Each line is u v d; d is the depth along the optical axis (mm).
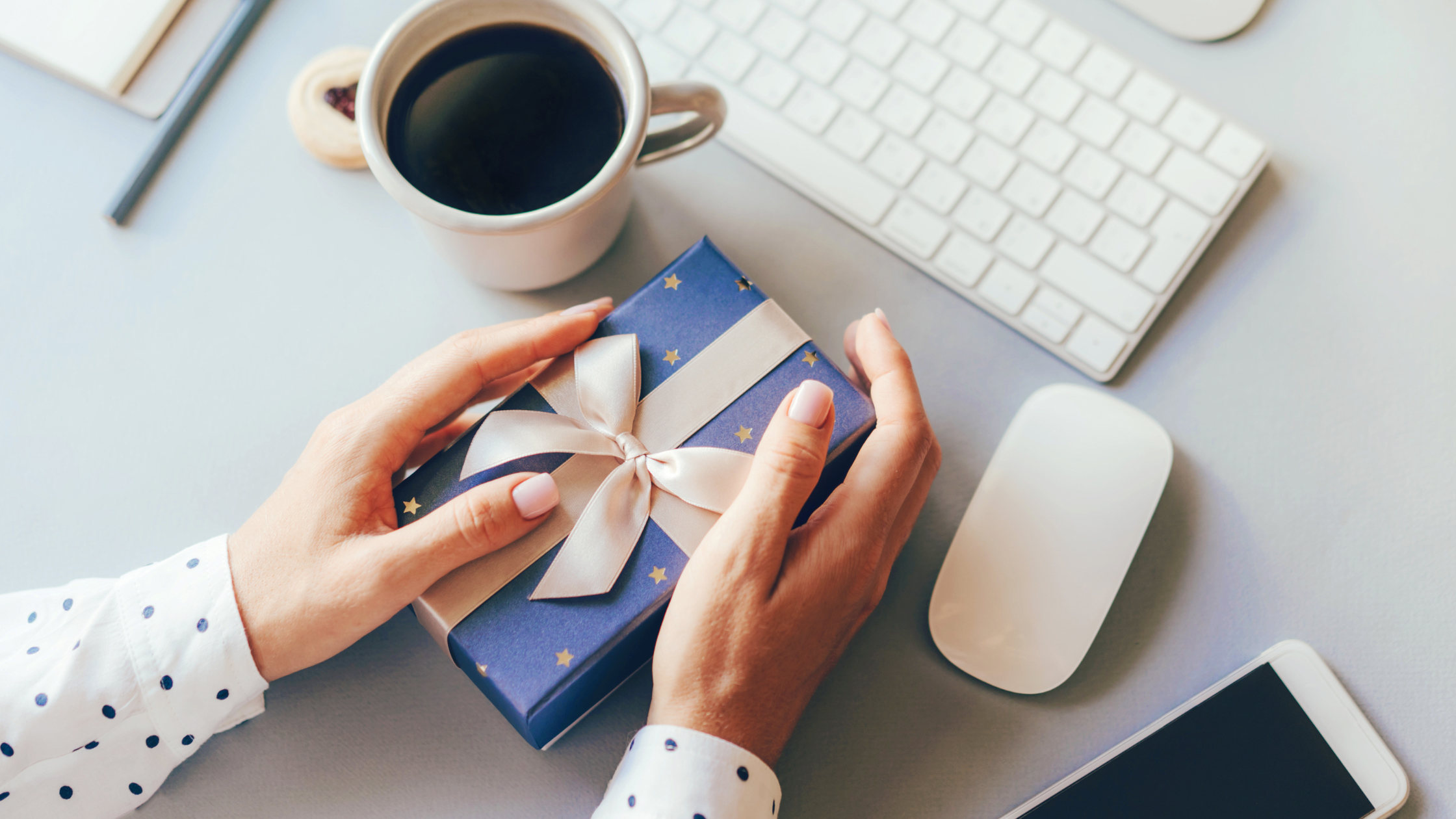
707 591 436
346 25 651
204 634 473
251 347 604
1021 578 551
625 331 499
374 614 463
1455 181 630
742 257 625
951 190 610
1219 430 605
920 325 619
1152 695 564
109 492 579
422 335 610
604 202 481
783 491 436
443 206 436
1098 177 609
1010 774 550
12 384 592
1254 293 620
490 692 466
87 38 613
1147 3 655
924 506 595
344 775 533
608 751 542
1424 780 546
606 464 477
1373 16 652
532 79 486
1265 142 614
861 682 563
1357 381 608
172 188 624
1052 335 602
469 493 447
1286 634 575
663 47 632
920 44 625
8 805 480
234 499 583
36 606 503
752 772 437
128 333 603
